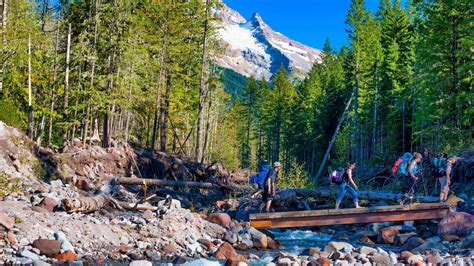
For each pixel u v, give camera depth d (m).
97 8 30.36
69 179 21.84
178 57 37.62
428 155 26.53
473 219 13.90
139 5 34.44
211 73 45.44
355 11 49.66
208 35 38.56
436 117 32.12
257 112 94.25
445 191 17.50
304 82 84.25
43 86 30.27
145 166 29.36
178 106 40.44
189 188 26.20
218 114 75.31
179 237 12.53
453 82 31.55
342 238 16.06
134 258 10.07
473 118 32.25
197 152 35.09
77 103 28.98
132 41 31.55
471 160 24.73
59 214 11.89
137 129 44.66
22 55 26.33
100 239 10.96
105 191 17.22
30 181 17.50
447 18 31.66
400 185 27.98
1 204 11.47
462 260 10.41
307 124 72.75
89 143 29.31
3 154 18.80
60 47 32.06
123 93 30.53
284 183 30.22
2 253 8.59
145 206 15.69
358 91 53.03
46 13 30.17
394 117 47.34
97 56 30.61
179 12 34.38
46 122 29.72
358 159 57.44
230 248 11.44
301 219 15.41
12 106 23.66
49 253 9.21
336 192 21.38
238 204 21.55
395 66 48.75
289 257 10.97
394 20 54.78
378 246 14.26
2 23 25.38
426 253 11.86
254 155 100.00
